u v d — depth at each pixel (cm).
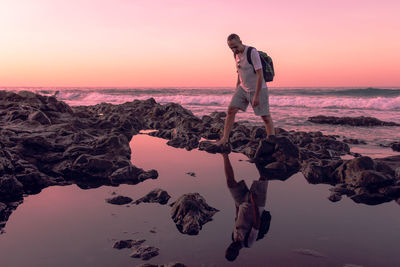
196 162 482
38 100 862
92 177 394
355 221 264
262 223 261
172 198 320
